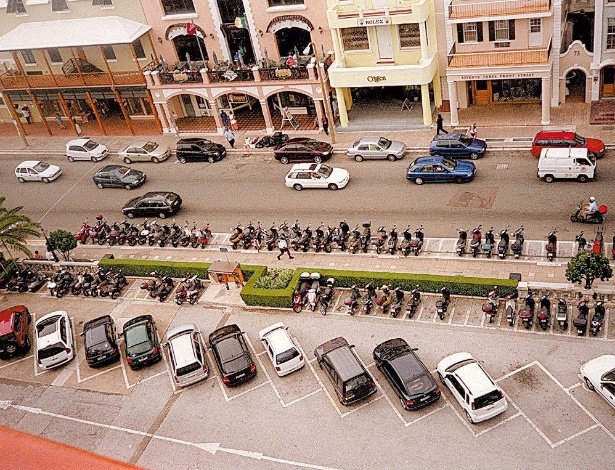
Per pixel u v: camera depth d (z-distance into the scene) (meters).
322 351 26.61
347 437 24.19
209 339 28.95
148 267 35.19
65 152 51.41
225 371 26.83
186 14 47.28
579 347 25.47
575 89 42.62
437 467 22.33
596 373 23.31
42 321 31.95
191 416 26.62
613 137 37.41
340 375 24.84
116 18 48.59
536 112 41.91
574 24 42.72
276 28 45.84
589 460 21.42
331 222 36.53
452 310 28.70
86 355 29.66
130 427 26.77
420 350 27.14
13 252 41.00
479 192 35.88
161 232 38.44
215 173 44.47
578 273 25.94
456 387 23.77
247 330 30.58
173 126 50.47
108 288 34.91
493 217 33.72
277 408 26.11
